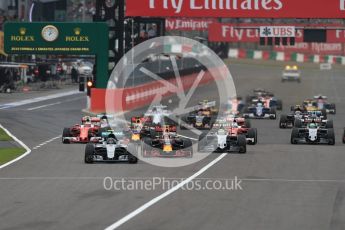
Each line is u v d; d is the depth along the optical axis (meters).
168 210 62.69
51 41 197.88
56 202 66.56
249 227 55.88
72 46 197.75
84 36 197.62
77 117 177.62
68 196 70.06
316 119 129.62
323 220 58.81
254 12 182.62
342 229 55.25
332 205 66.00
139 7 185.25
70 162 98.12
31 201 67.12
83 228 54.84
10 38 198.62
